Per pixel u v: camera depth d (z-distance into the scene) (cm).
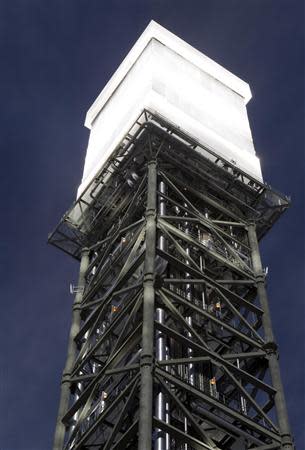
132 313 3972
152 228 4384
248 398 3894
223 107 6128
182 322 3969
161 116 5291
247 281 4756
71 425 4022
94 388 3897
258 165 5725
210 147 5444
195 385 4000
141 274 4512
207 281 4434
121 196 5359
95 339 4506
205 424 3912
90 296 4756
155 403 3628
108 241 5034
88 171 5709
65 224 5491
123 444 3391
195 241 4659
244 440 3925
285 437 3750
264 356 4266
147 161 5200
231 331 4244
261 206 5556
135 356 3969
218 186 5366
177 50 6297
